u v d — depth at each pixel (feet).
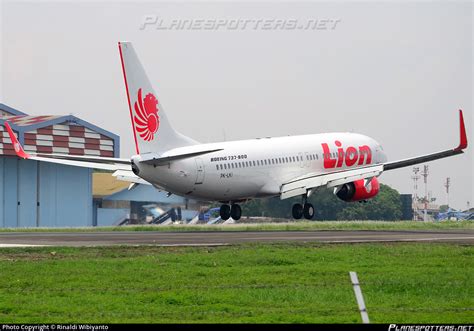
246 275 376.89
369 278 368.27
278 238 570.05
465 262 418.72
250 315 287.69
